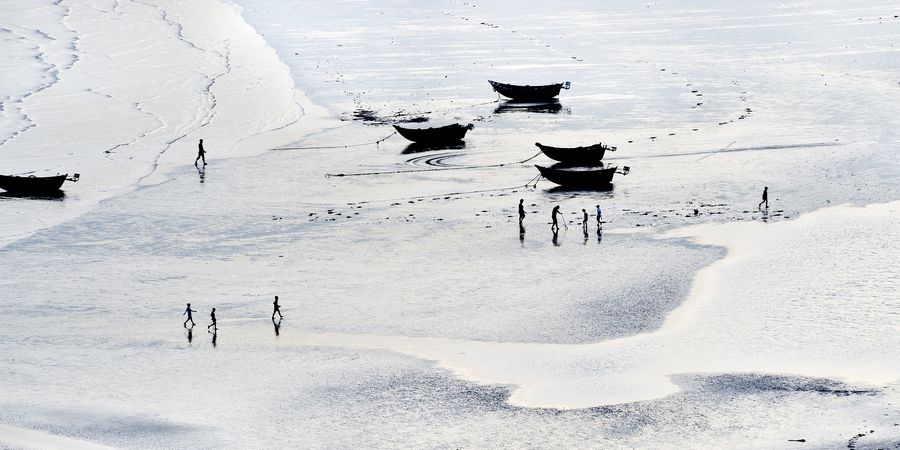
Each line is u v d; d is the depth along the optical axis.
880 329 167.25
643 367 157.50
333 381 156.50
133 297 195.62
